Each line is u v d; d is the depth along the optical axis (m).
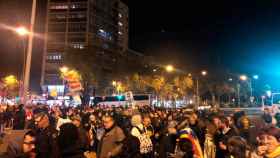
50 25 121.50
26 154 4.91
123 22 145.00
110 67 68.31
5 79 81.44
